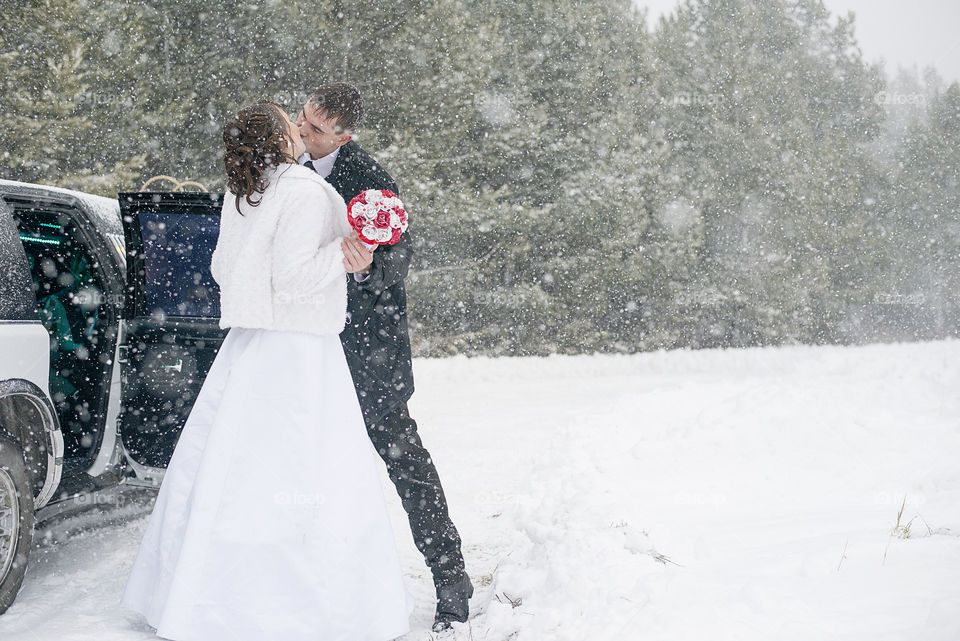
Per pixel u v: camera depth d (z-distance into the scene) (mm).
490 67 19875
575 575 2900
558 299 21062
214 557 2482
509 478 5656
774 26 31562
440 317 20734
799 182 25844
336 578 2533
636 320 23781
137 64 15336
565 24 22109
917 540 2730
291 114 16078
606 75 22859
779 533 3127
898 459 4234
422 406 9547
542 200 21625
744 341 24984
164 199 3787
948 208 33469
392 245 2783
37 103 13562
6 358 3107
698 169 25750
